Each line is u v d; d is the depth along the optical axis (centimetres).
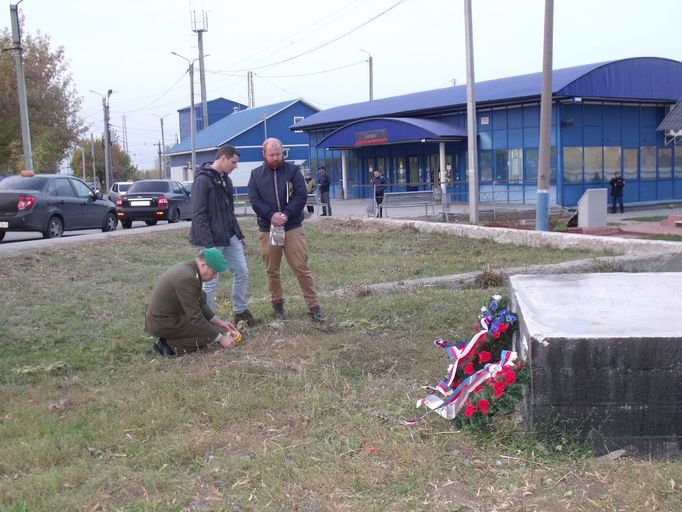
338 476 387
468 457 417
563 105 2823
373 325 713
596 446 410
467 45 2062
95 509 355
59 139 4244
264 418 471
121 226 2461
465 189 3228
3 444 439
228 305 830
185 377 548
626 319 445
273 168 725
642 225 2130
